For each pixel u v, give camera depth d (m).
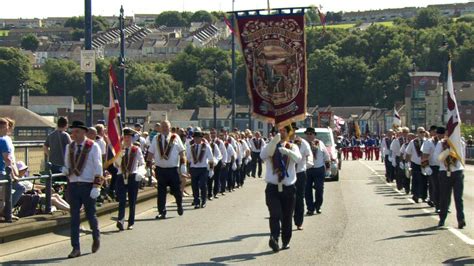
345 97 146.25
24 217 15.96
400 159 28.19
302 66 15.27
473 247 14.10
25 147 22.53
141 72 132.25
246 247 14.40
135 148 17.61
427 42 153.62
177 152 19.89
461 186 17.00
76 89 119.81
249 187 32.12
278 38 15.51
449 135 16.92
